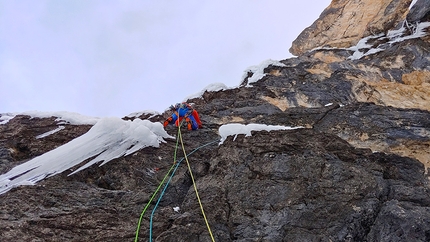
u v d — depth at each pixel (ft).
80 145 23.63
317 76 37.73
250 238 17.75
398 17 47.78
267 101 34.68
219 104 33.88
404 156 24.26
